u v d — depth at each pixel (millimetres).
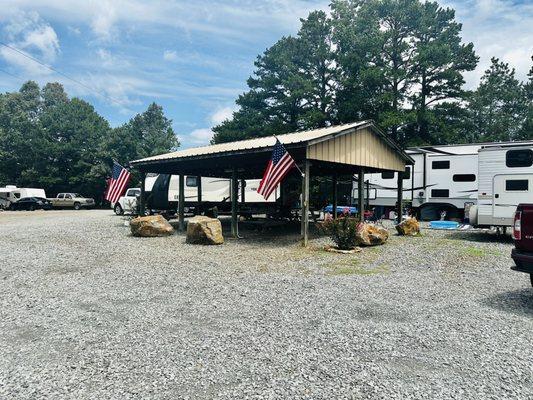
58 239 12242
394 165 14328
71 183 41062
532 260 5172
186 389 2979
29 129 47156
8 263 8281
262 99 32312
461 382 3088
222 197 21375
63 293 5852
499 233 11875
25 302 5379
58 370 3303
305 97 29641
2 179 44125
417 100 29125
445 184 17500
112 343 3883
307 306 5090
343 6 32531
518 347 3779
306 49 30422
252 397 2855
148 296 5652
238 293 5781
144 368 3330
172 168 16281
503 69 40844
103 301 5406
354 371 3266
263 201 20406
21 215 25547
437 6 31844
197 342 3881
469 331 4199
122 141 43312
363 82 27297
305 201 10562
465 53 29672
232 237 13000
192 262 8461
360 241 10500
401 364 3404
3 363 3449
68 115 47156
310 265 8094
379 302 5281
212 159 12938
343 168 14758
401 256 9070
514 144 11102
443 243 11000
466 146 17250
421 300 5402
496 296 5629
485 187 11125
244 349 3707
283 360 3473
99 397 2861
